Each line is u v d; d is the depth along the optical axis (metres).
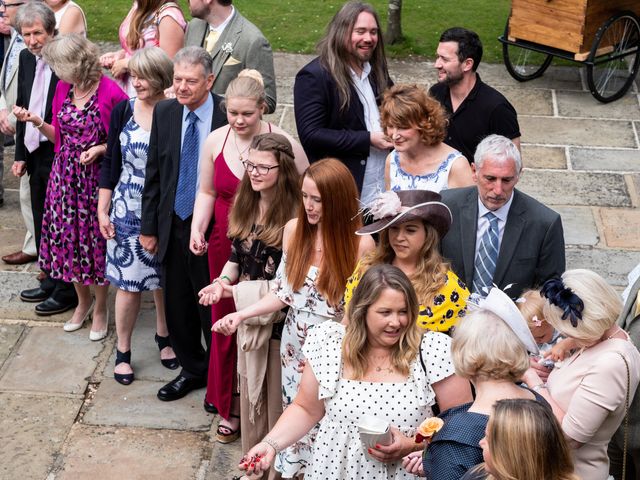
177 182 5.38
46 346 6.22
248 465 3.70
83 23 7.15
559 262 4.38
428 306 3.97
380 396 3.63
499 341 3.29
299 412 3.81
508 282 4.36
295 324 4.47
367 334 3.65
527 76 9.75
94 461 5.23
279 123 8.91
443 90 5.77
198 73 5.18
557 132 8.78
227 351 5.16
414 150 4.86
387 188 5.04
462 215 4.41
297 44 10.50
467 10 11.48
